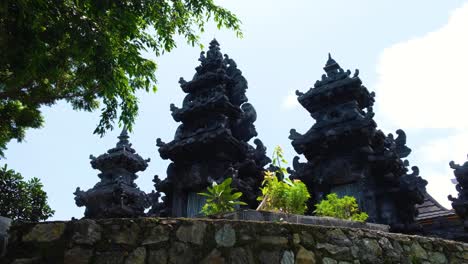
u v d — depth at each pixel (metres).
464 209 18.09
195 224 4.46
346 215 8.91
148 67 9.07
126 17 7.84
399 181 16.70
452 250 5.94
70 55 8.06
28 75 8.04
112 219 4.41
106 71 8.12
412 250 5.50
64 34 7.56
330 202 9.45
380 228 7.07
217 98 18.81
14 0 6.51
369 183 16.14
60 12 7.36
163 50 9.59
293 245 4.57
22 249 4.24
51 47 7.79
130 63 8.52
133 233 4.34
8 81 8.63
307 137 18.00
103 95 9.27
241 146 18.66
